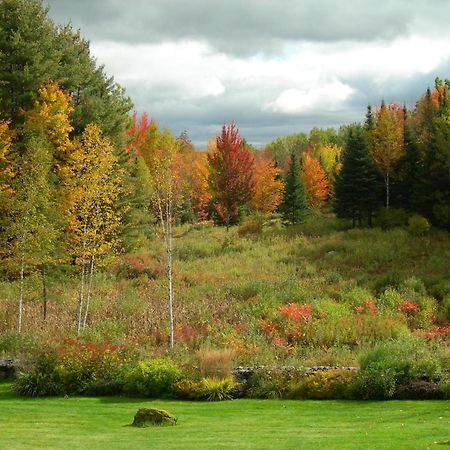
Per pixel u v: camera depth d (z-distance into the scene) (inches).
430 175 1600.6
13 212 869.2
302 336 852.0
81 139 1189.7
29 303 1061.8
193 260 1448.1
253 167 1918.1
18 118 1141.7
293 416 492.4
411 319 963.3
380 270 1278.3
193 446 369.4
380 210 1684.3
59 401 585.6
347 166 1696.6
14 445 383.2
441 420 446.3
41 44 1178.0
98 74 1334.9
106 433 433.1
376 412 495.8
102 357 652.7
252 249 1542.8
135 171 1427.2
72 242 927.7
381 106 1815.9
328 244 1494.8
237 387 604.4
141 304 1042.7
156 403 569.9
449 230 1556.3
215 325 922.1
